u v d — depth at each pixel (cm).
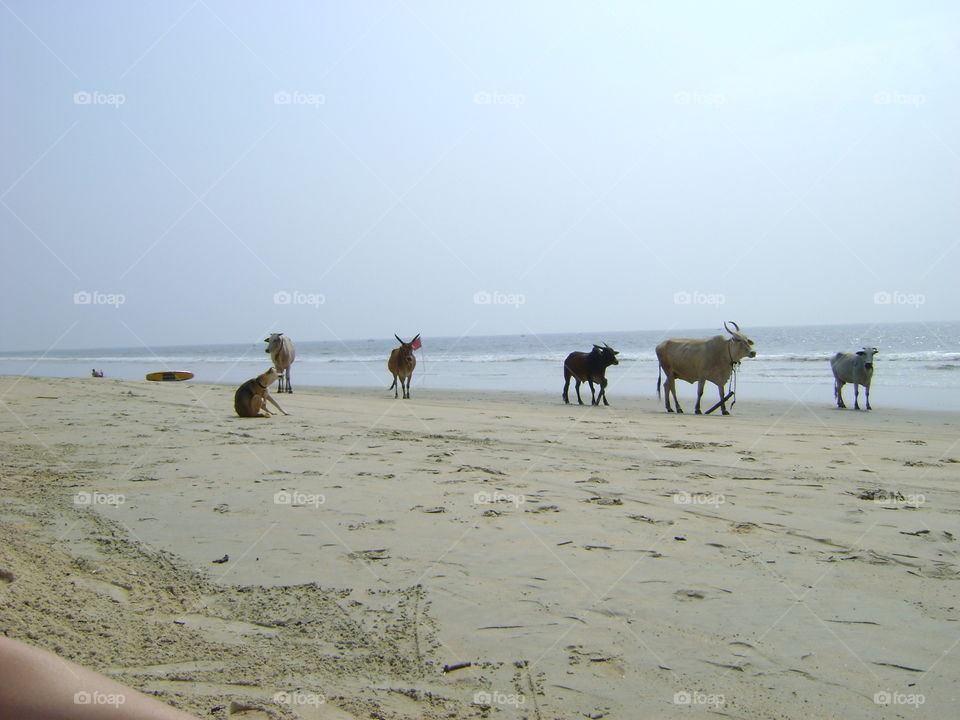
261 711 289
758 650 353
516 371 3903
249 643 356
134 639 350
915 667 335
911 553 504
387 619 391
